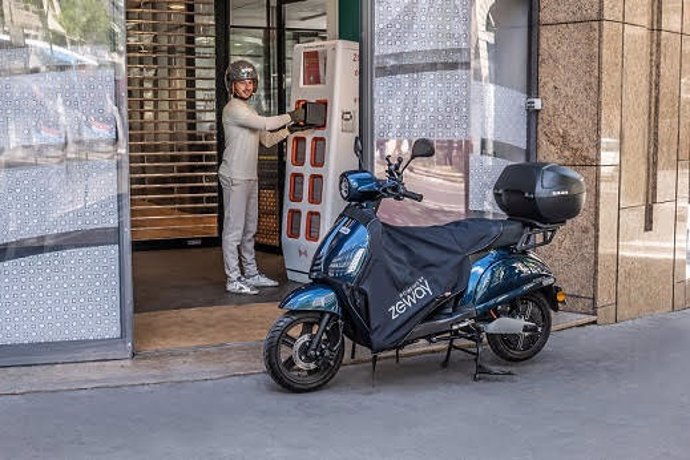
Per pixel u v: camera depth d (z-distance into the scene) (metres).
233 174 7.61
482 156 6.93
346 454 4.19
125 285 5.60
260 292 7.76
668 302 7.66
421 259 5.16
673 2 7.37
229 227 7.69
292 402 4.95
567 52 6.91
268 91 9.57
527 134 7.12
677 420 4.71
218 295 7.61
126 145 5.52
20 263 5.42
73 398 4.98
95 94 5.45
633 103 7.09
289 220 8.13
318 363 5.10
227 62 10.16
